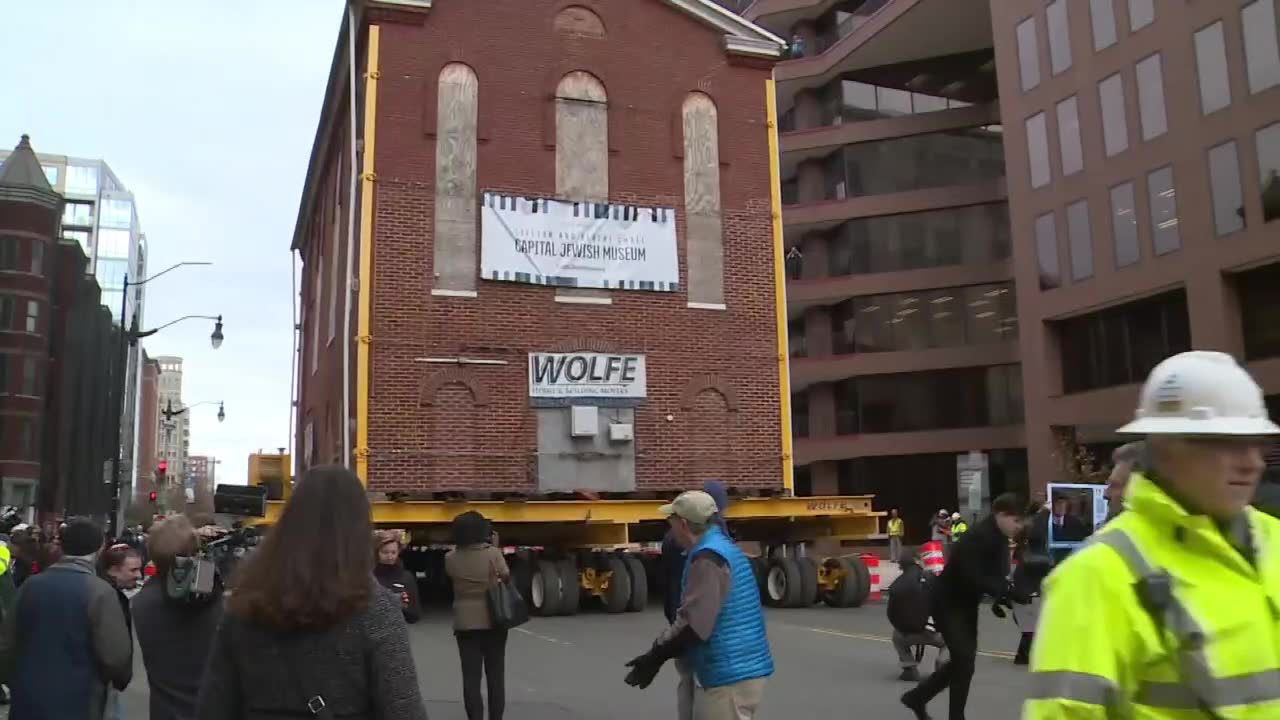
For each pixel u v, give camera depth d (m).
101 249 123.81
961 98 47.38
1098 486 15.78
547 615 16.75
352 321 18.39
